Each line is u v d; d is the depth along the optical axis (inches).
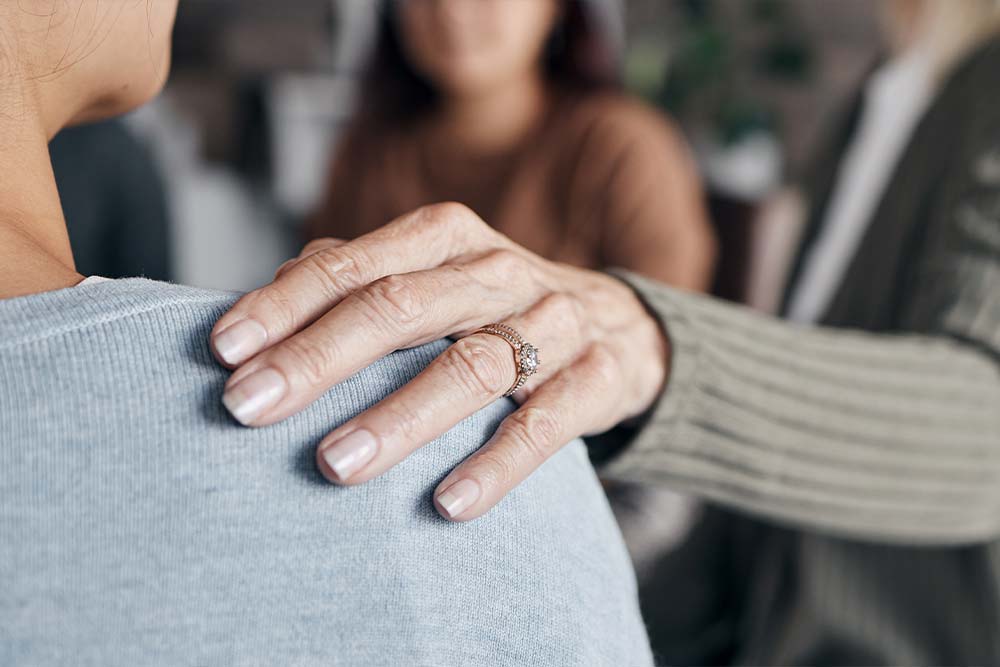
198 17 87.7
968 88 22.6
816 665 23.2
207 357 11.9
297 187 82.6
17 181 12.2
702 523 27.2
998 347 20.0
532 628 12.1
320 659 11.2
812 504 19.0
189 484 11.2
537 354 14.1
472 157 39.9
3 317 11.4
